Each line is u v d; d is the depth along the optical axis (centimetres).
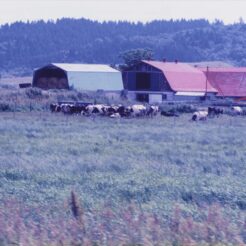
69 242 3472
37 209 4456
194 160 8719
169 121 19488
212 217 3891
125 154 9406
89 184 6247
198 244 3491
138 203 5178
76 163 7931
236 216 4522
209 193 5681
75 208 3891
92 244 3475
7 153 9238
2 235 3566
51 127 15100
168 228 3766
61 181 6444
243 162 8625
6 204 4469
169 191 5822
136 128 15725
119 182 6366
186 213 4644
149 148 10525
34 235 3588
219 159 8925
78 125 16225
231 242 3569
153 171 7350
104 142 11356
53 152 9462
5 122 16288
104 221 3931
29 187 5972
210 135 13788
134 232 3578
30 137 12262
